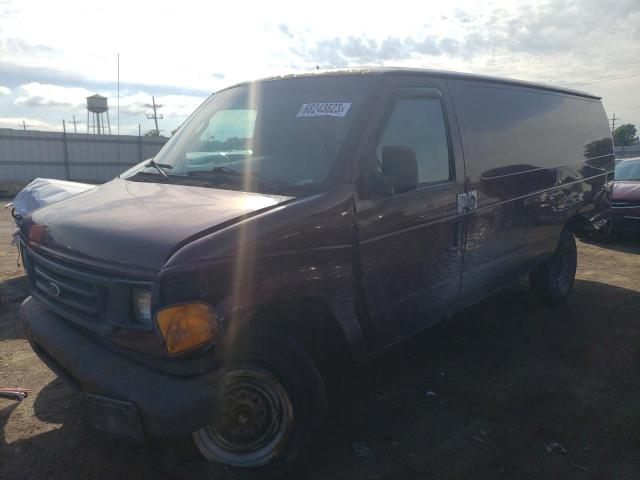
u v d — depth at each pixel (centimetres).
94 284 262
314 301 298
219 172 341
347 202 308
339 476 308
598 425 369
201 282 244
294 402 290
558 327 553
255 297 264
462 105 421
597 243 1012
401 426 363
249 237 263
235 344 264
